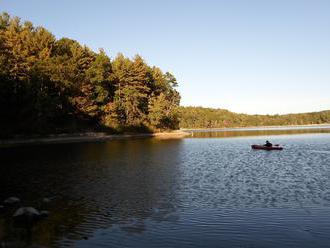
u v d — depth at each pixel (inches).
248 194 791.1
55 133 2731.3
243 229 554.6
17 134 2405.3
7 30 2861.7
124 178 1011.9
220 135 4057.6
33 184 928.3
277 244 494.0
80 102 2947.8
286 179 977.5
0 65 2207.2
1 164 1312.7
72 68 2869.1
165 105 4018.2
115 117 3486.7
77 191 837.8
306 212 642.8
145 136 3617.1
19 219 591.8
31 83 2359.7
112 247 485.1
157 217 620.1
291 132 4771.2
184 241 506.3
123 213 647.1
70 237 521.3
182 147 2153.1
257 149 1989.4
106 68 3528.5
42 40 2962.6
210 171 1139.3
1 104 2207.2
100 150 1904.5
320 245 489.7
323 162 1353.3
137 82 3796.8
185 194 797.2
